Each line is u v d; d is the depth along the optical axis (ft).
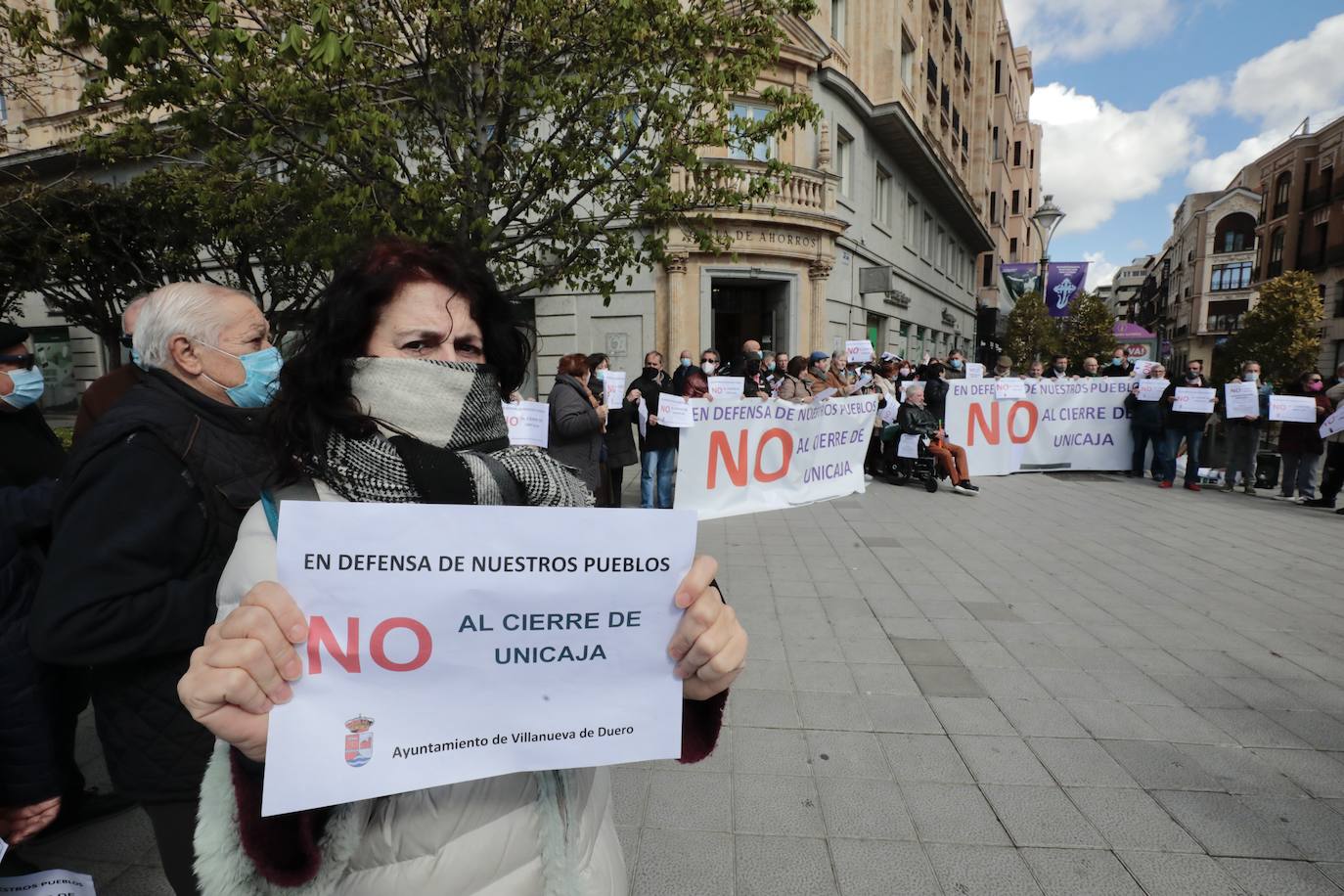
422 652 2.81
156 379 4.84
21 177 31.37
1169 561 19.79
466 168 17.25
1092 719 10.85
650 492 24.52
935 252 89.86
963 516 25.89
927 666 12.74
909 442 31.65
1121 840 8.11
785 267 47.21
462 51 16.85
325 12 12.94
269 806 2.60
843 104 53.42
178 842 4.48
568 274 19.34
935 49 81.76
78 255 34.45
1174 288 286.05
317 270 20.68
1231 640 14.03
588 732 3.02
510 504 3.27
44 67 21.24
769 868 7.70
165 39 13.32
